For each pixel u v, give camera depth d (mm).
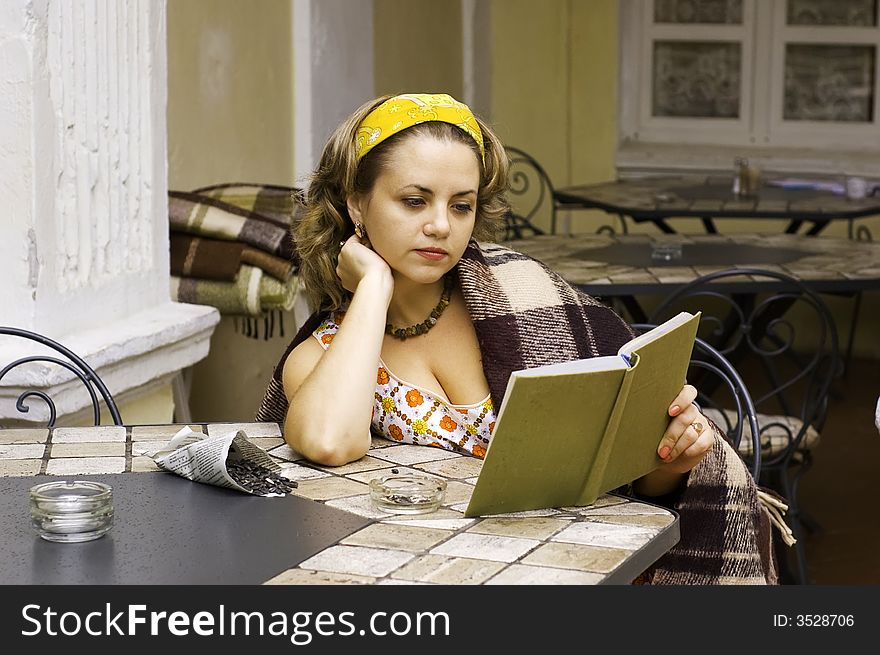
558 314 2035
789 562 4051
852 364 7238
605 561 1479
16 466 1894
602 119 7719
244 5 4539
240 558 1487
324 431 1891
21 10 2693
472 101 7387
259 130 4711
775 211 5852
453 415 2051
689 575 1989
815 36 7648
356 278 2033
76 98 2902
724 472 1987
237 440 1810
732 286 4152
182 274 3672
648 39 7824
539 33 7609
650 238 5293
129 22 3115
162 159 3318
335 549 1522
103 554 1499
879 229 7379
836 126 7680
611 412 1651
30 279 2752
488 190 2088
